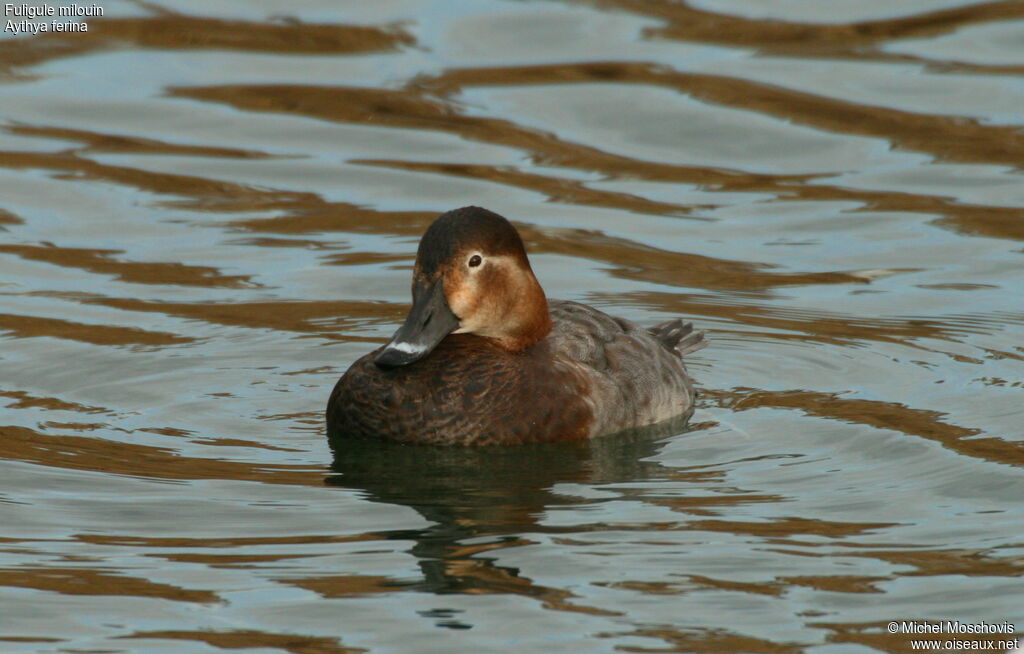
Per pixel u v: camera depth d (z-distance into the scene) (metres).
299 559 9.05
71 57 18.97
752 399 12.16
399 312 14.03
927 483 10.25
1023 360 12.78
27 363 12.48
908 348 13.12
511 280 11.07
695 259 15.05
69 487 10.12
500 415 10.90
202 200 16.14
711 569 8.90
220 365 12.72
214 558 9.05
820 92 17.95
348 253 15.14
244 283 14.48
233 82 18.36
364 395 11.03
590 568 8.91
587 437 11.15
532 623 8.22
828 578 8.78
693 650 7.93
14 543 9.23
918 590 8.62
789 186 16.48
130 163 16.89
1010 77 18.08
